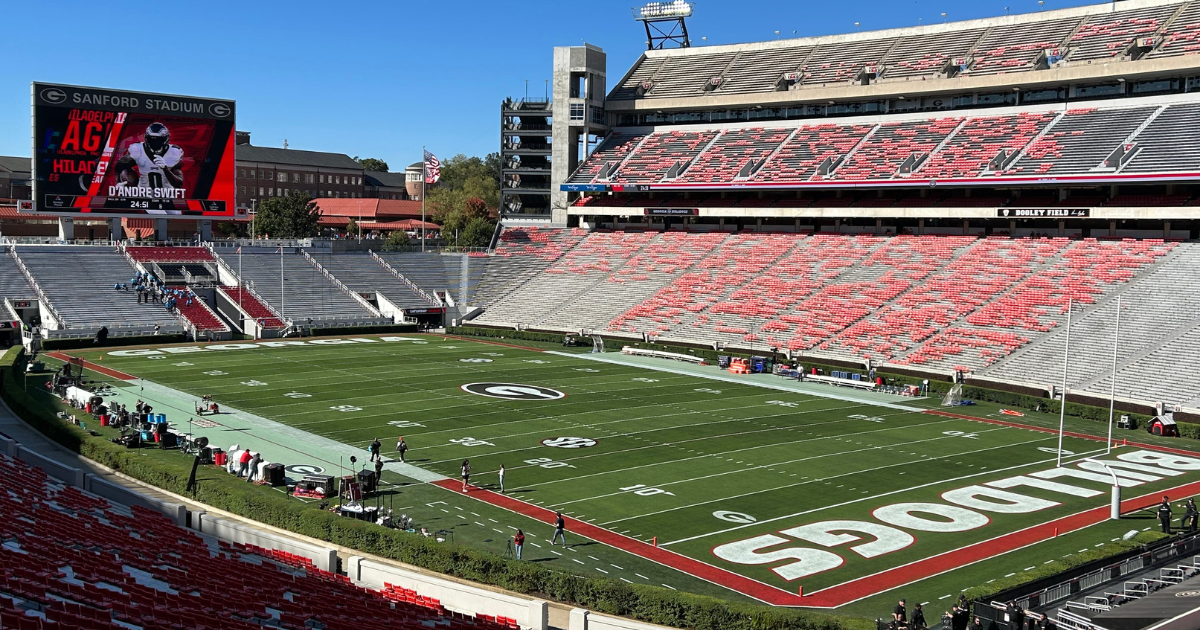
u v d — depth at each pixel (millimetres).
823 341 81750
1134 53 90688
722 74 117750
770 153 107250
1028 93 98562
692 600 29172
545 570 31875
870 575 34125
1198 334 67438
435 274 113625
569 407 62719
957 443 54594
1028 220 92875
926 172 94188
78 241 103438
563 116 119812
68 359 77125
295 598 26656
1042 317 76125
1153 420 58438
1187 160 80312
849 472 47719
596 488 44438
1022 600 29594
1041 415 63656
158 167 94938
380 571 32188
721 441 53875
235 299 98688
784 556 35969
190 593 26078
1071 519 40656
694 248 106125
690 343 87875
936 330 78750
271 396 64125
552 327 98500
